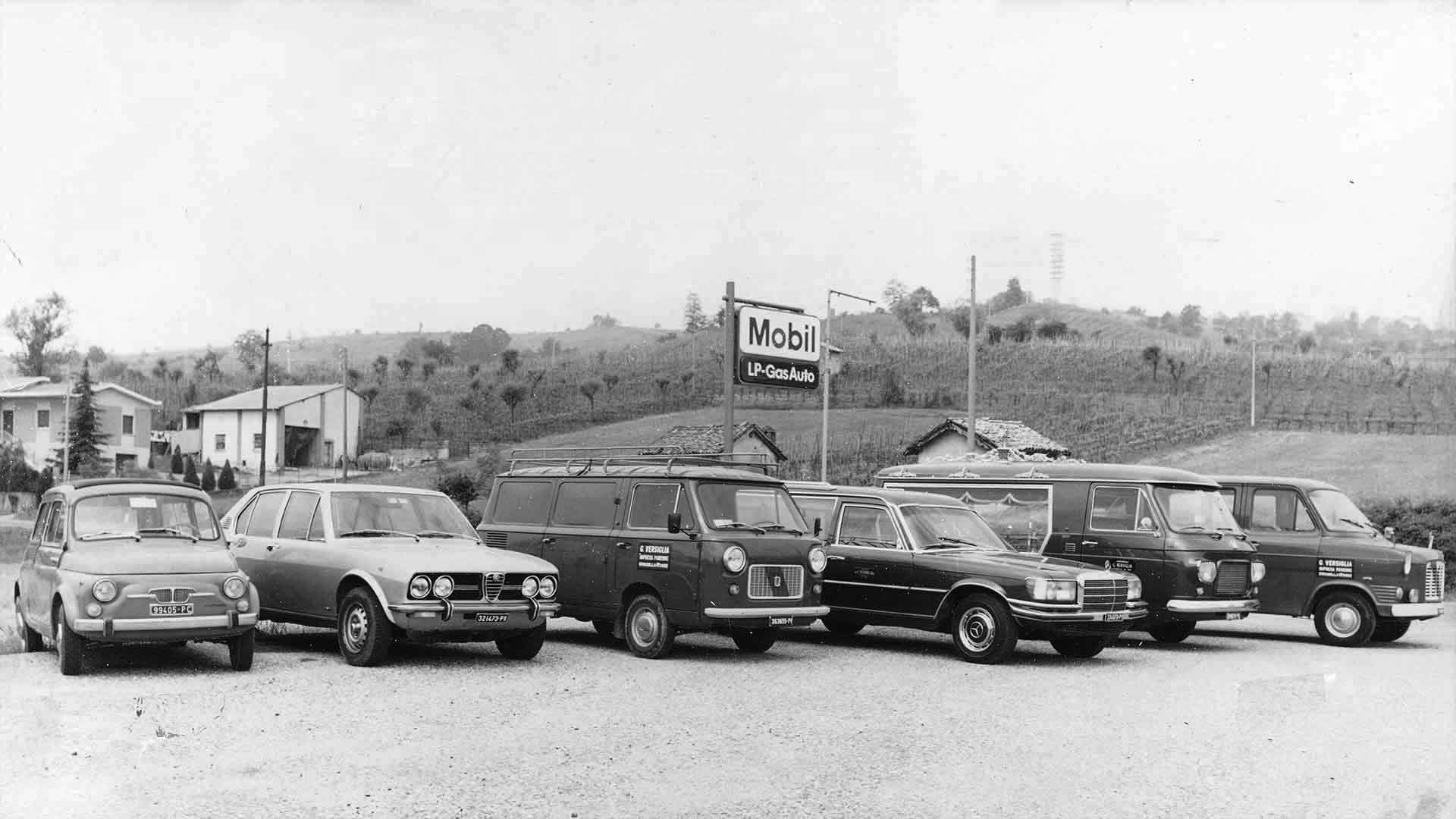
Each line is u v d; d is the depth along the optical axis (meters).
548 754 8.30
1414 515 28.80
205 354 131.00
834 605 15.12
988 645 13.76
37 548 12.20
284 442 68.12
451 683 11.06
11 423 62.19
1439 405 69.62
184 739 8.45
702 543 13.12
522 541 15.05
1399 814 7.31
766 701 10.71
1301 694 11.89
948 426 46.41
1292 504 17.50
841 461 54.84
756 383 24.88
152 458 72.94
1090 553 16.48
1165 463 57.84
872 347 87.62
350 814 6.77
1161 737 9.52
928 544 14.72
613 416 75.25
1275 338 106.00
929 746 8.93
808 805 7.21
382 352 144.00
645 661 13.20
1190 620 16.09
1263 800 7.61
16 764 7.73
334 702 9.90
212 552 11.57
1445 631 19.62
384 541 12.68
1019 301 160.12
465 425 78.75
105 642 10.70
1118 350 84.94
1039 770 8.25
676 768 8.02
